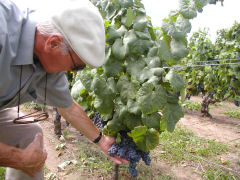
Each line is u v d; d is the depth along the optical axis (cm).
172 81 159
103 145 196
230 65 452
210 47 555
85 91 218
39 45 121
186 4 168
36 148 154
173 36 165
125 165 283
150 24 201
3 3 116
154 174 272
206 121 527
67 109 177
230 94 525
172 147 345
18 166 145
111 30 181
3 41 108
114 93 179
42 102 171
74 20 114
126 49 183
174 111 171
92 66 123
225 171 286
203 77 543
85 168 277
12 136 173
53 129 399
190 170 286
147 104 162
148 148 173
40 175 176
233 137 421
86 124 185
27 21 122
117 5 185
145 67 174
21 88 133
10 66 120
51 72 140
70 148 330
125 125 189
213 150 346
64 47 117
